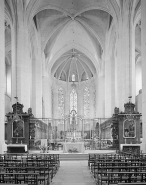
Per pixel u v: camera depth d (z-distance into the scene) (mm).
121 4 34531
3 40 24594
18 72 33344
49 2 40594
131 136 31188
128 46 32906
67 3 42094
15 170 13352
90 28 47719
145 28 23578
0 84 23672
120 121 31875
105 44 47188
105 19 45781
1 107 23578
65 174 16094
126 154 22188
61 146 41750
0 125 23156
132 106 31406
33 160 15094
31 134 32469
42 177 11562
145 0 23781
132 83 32500
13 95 33031
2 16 24531
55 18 46500
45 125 44219
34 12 36844
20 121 31453
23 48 34062
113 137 32906
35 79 45938
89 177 14930
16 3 33500
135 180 10406
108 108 45250
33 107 45531
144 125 23172
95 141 38750
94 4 40750
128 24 33094
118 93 35031
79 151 29562
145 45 23500
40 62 47344
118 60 35594
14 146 28234
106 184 11133
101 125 44219
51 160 15961
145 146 22359
